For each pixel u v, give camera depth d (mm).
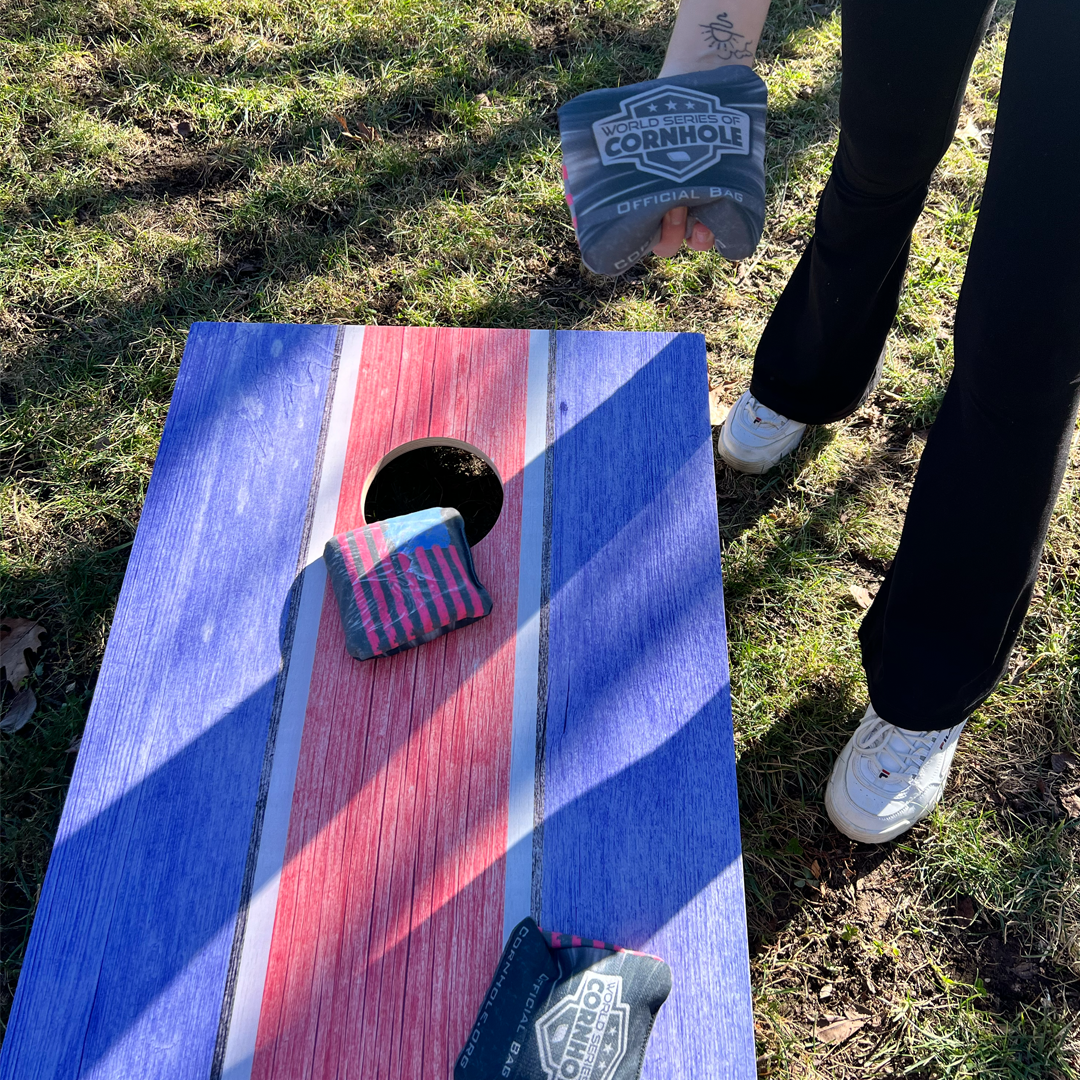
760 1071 1575
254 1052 1109
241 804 1255
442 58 2867
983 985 1650
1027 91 990
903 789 1665
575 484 1513
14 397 2271
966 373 1188
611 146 1221
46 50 2861
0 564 2031
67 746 1836
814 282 1705
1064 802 1820
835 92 2795
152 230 2529
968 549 1308
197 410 1577
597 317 2408
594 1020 1079
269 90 2799
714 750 1290
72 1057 1104
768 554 2088
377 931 1174
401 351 1641
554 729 1306
